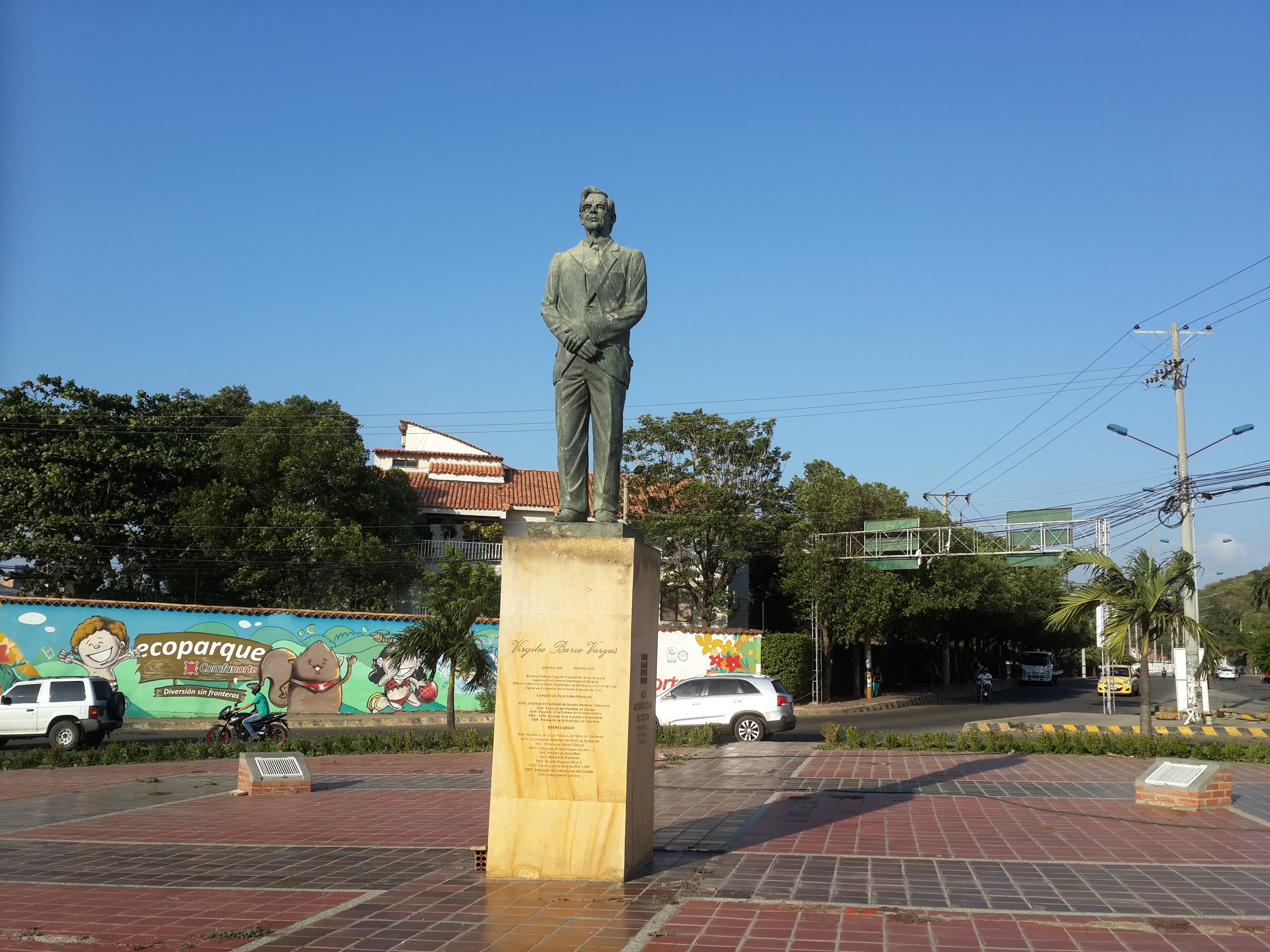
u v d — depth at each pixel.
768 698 21.22
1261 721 27.53
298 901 7.07
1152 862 8.16
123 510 30.81
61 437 30.80
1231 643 78.50
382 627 29.06
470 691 29.45
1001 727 25.08
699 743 18.84
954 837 9.22
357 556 30.44
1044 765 15.22
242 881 7.80
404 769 16.48
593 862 7.39
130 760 18.09
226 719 20.44
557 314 8.20
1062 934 6.07
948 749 17.67
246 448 31.47
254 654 28.09
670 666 32.12
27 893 7.47
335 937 6.11
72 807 12.34
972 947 5.80
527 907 6.70
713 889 7.17
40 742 22.03
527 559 7.68
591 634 7.54
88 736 20.70
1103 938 5.97
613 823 7.40
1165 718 28.14
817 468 50.34
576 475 8.08
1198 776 10.97
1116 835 9.34
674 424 35.69
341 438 32.28
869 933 6.09
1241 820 10.23
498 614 28.97
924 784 12.99
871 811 10.77
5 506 30.06
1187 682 26.80
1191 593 20.98
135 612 27.39
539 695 7.57
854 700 38.22
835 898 6.93
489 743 19.53
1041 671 60.53
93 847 9.39
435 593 22.81
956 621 46.44
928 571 35.53
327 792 13.55
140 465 31.39
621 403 8.16
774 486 36.16
